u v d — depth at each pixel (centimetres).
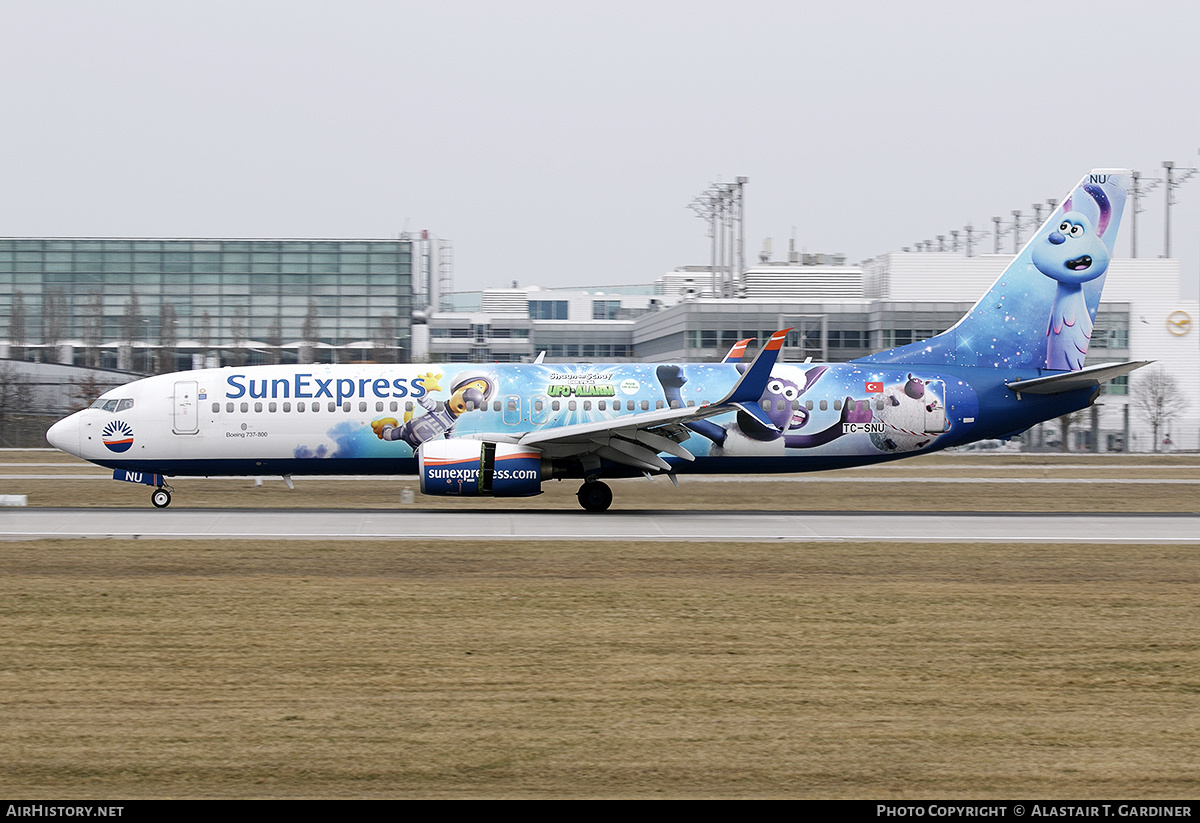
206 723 5381
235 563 9594
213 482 19175
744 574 9331
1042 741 5259
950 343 15025
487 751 5053
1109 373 14338
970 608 8056
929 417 14675
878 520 13775
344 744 5122
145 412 14025
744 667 6419
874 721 5506
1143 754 5112
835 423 14538
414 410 14150
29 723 5359
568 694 5878
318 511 14000
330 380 14212
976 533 12369
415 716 5509
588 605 7975
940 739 5272
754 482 19738
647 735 5272
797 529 12538
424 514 13712
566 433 13325
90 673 6175
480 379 14325
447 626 7306
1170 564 10200
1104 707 5775
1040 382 14650
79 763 4875
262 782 4684
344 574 9106
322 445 14138
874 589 8738
